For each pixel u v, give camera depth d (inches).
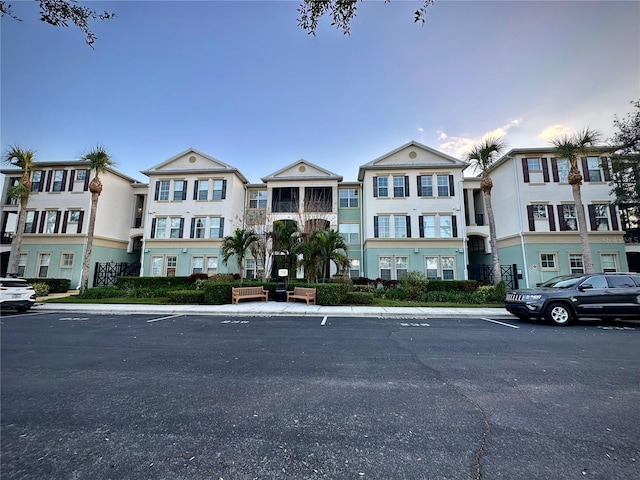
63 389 161.2
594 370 194.5
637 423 125.7
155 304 550.0
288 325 363.6
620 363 209.9
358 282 813.2
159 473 92.5
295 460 99.3
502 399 149.5
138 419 127.6
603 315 356.5
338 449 105.7
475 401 146.9
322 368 198.1
